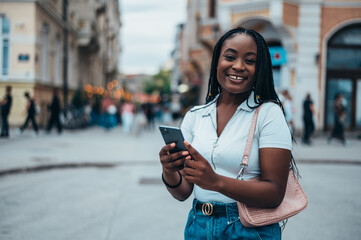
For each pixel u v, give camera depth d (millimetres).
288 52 17547
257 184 1618
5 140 14156
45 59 22031
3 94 19438
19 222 4992
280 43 18156
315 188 7023
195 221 1864
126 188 7109
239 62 1766
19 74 19344
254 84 1804
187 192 1976
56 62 24734
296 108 17516
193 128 1953
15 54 19344
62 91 25328
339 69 17969
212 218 1804
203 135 1846
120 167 9617
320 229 4770
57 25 23953
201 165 1561
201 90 27828
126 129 21906
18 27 19312
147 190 6945
